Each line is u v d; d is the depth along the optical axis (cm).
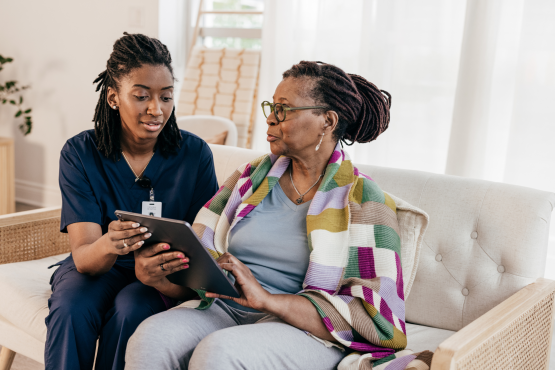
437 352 99
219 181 188
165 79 141
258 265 130
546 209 137
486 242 141
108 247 122
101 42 363
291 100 125
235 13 350
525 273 135
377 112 135
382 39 270
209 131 288
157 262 114
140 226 112
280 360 108
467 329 109
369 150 280
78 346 129
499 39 239
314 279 119
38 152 403
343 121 130
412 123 269
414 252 133
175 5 355
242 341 106
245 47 352
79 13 368
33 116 400
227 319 127
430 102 263
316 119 126
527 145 237
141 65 138
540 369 140
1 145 354
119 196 150
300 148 127
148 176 153
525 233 136
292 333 113
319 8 291
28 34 392
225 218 139
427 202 150
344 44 289
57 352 128
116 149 149
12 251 177
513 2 235
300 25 302
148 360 109
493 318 115
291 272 128
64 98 383
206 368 102
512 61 239
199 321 120
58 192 398
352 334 115
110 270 147
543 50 229
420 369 107
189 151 158
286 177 137
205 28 365
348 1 284
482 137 242
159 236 111
